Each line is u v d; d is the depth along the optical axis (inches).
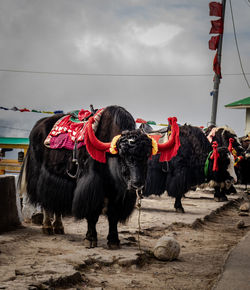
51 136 234.1
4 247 204.1
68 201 229.5
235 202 472.4
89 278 165.3
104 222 284.7
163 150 208.4
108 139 211.9
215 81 645.9
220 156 408.8
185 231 287.7
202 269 190.1
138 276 175.0
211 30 642.2
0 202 241.8
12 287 140.2
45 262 175.9
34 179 245.8
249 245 237.3
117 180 201.8
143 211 349.7
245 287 159.5
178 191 348.8
